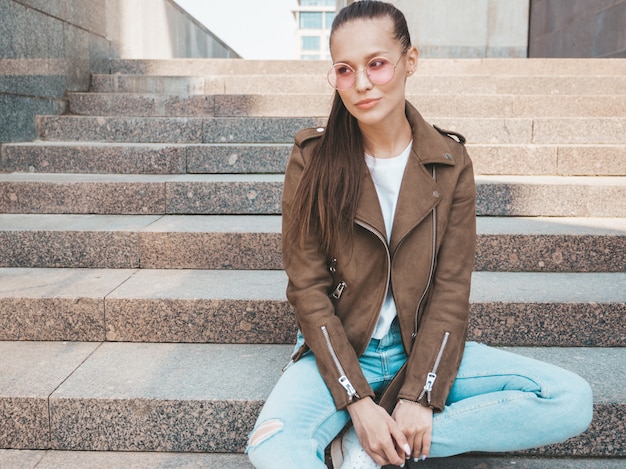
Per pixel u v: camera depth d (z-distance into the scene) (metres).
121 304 2.29
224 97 4.52
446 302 1.56
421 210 1.53
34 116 4.12
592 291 2.36
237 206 3.17
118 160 3.62
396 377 1.53
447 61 5.28
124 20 6.04
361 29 1.42
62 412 1.87
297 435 1.40
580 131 3.94
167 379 1.98
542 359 2.12
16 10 3.85
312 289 1.56
